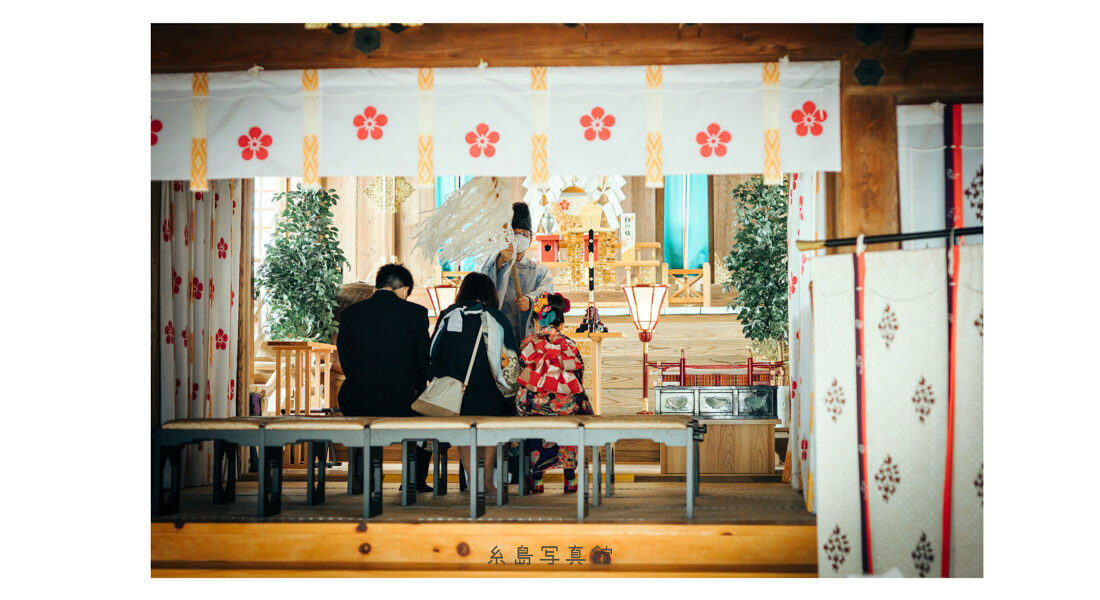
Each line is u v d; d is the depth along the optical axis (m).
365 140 4.88
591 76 4.84
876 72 4.79
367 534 4.81
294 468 7.83
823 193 5.31
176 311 6.52
